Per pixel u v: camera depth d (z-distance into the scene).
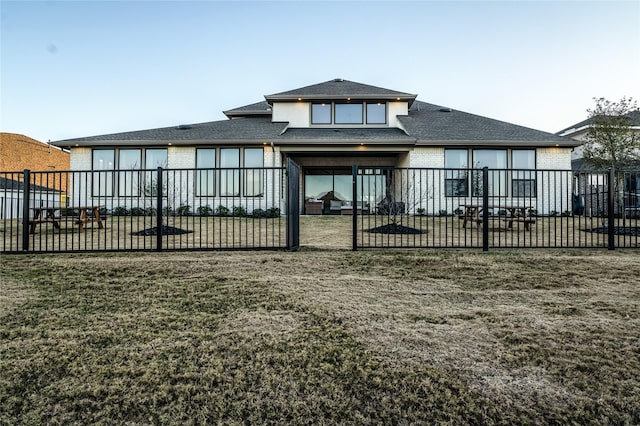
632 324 2.62
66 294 3.30
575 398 1.77
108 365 2.07
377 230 7.86
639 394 1.79
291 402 1.75
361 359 2.13
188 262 4.44
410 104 16.45
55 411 1.70
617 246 5.61
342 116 15.85
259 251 5.20
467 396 1.78
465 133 13.89
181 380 1.93
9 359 2.13
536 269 4.17
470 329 2.54
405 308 2.96
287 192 5.24
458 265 4.35
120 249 5.18
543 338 2.39
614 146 10.65
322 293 3.32
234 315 2.80
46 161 22.19
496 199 13.22
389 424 1.61
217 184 13.34
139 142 13.03
